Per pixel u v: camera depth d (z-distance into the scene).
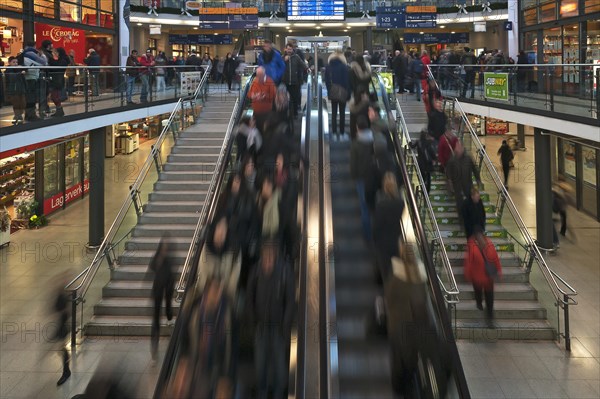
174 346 5.77
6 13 14.84
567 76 9.77
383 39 31.42
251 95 10.38
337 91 10.57
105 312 8.65
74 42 18.27
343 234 7.75
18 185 14.79
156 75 14.16
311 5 26.94
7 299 9.70
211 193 9.54
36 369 7.40
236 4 24.56
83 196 18.14
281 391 5.27
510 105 11.97
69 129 10.17
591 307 9.38
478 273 8.27
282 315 5.71
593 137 8.85
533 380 7.16
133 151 24.56
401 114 11.95
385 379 5.55
